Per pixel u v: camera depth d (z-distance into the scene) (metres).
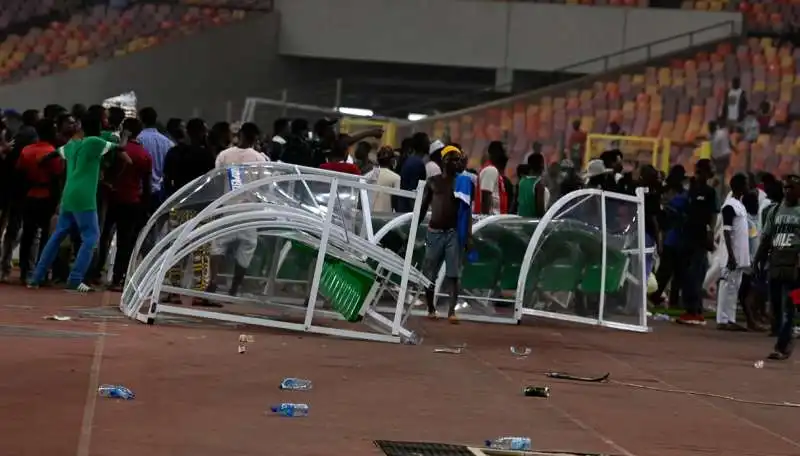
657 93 56.94
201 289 23.64
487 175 29.44
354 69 63.00
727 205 29.06
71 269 28.17
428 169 30.23
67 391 14.07
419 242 27.09
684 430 14.59
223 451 11.44
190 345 18.80
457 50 60.81
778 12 60.75
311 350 19.36
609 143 45.28
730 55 58.88
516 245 27.48
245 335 20.09
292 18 61.34
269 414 13.59
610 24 60.16
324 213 22.67
